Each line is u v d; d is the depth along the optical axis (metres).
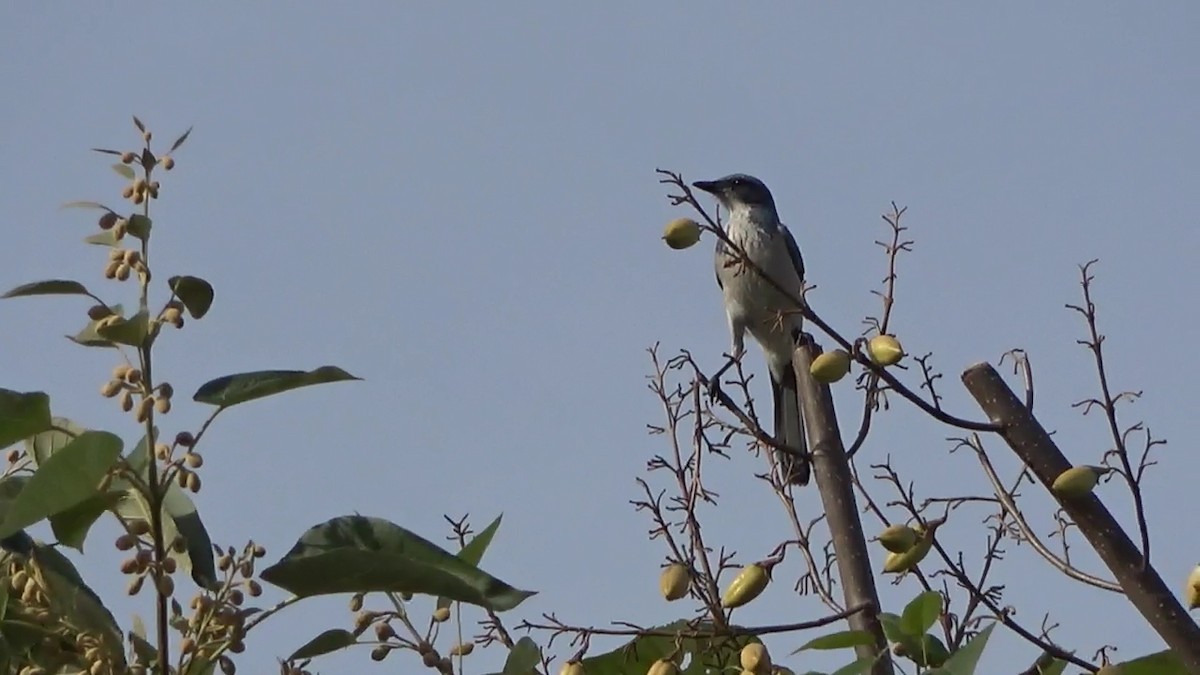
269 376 5.50
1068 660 6.59
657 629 7.09
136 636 6.27
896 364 7.71
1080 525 6.85
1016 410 7.25
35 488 5.16
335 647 6.07
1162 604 6.60
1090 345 7.02
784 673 6.35
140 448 5.75
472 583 5.79
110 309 5.50
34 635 6.03
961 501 7.58
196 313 5.45
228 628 5.44
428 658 6.30
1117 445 6.88
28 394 5.36
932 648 6.52
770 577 7.07
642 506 7.79
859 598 7.57
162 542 5.40
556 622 7.03
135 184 5.47
